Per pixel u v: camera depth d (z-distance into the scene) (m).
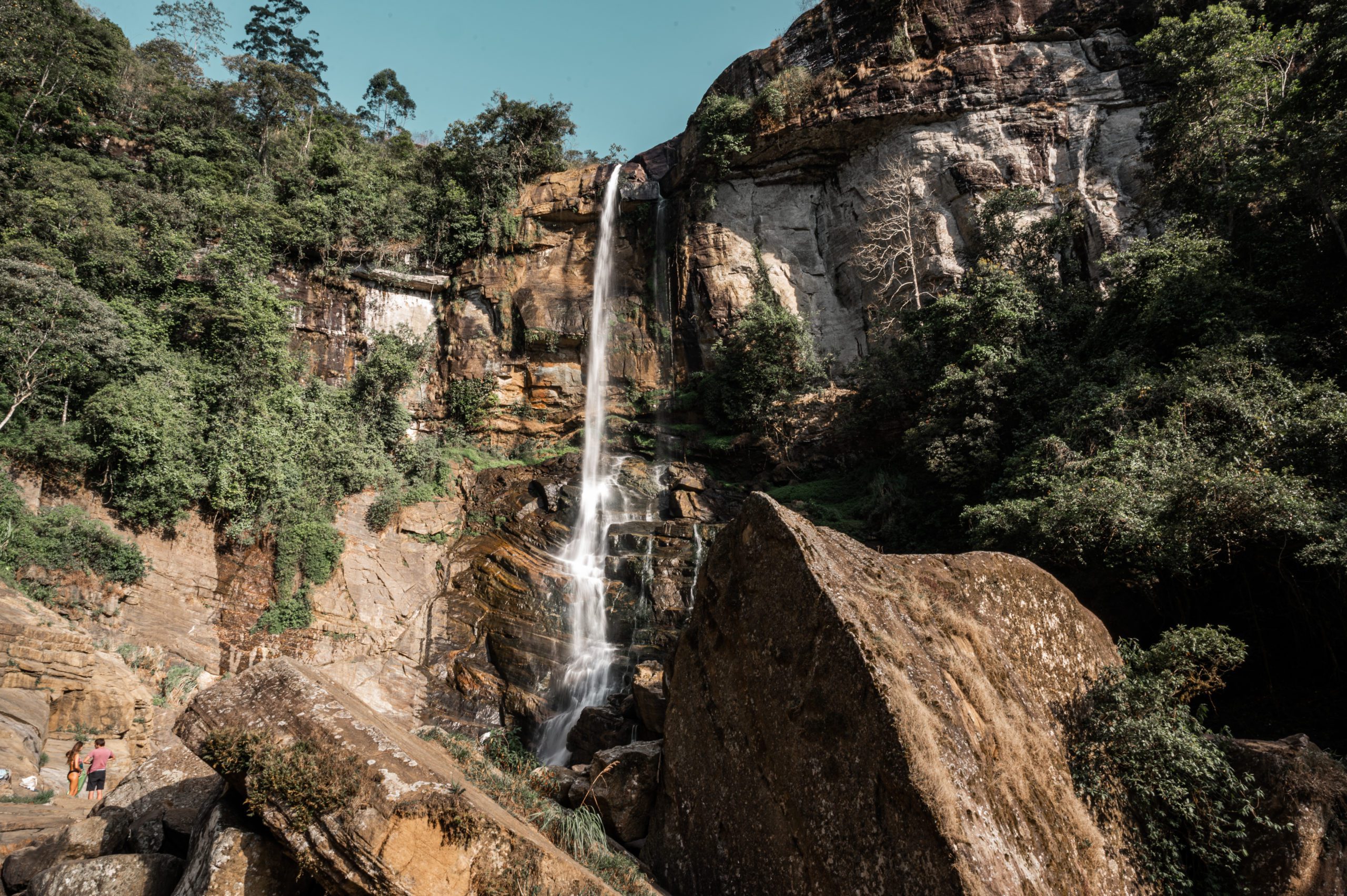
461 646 22.91
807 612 6.75
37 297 22.08
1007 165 28.03
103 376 23.14
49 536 19.88
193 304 26.25
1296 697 11.09
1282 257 16.72
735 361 30.19
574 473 29.66
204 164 33.06
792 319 29.00
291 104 39.53
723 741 7.32
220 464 23.28
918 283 28.72
